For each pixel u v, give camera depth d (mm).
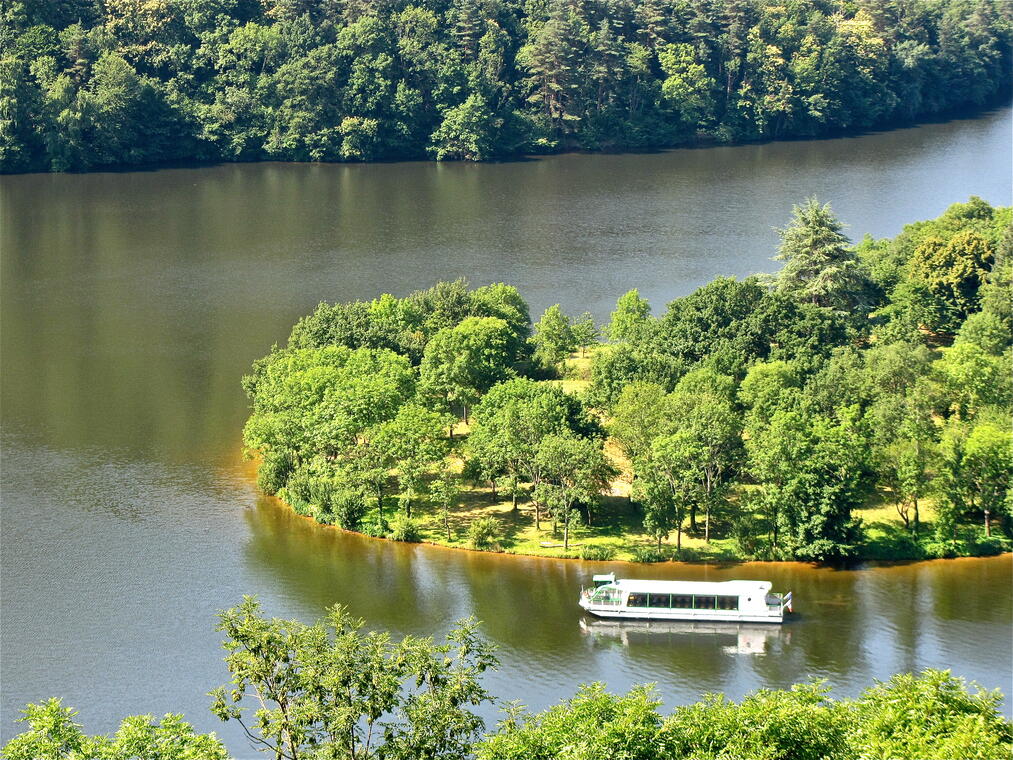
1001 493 193750
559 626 174500
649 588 175500
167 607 179125
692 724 123438
